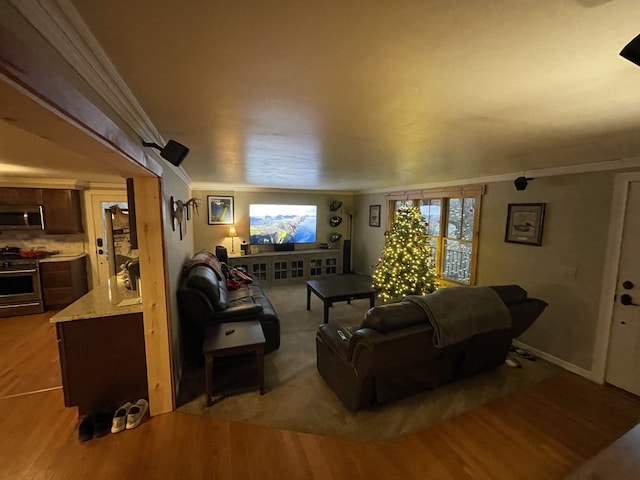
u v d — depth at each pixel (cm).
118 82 115
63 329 213
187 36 85
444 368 256
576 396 260
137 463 185
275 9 71
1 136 158
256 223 648
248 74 110
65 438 204
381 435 212
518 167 319
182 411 233
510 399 254
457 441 207
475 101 132
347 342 243
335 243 736
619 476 72
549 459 193
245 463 186
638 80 108
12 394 251
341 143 216
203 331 292
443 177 418
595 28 78
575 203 295
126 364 227
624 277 265
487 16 74
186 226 449
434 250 495
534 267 334
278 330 337
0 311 408
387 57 96
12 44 54
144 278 217
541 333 328
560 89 118
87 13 74
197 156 274
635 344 260
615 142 201
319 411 235
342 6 70
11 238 438
